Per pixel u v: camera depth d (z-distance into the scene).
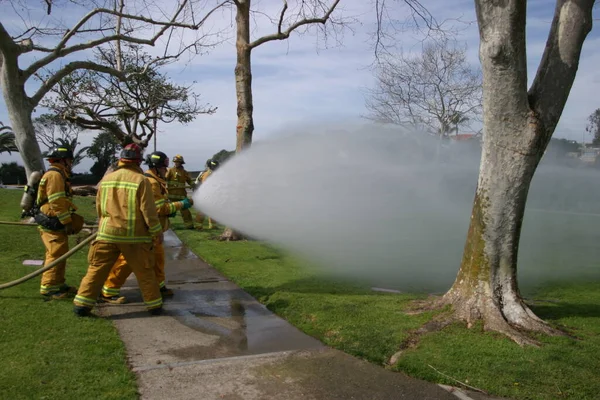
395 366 3.76
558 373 3.55
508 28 4.03
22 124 9.80
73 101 14.97
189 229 11.72
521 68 4.12
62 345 3.95
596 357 3.79
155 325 4.70
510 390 3.37
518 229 4.46
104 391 3.23
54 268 5.17
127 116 15.84
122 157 4.83
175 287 6.24
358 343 4.15
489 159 4.42
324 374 3.67
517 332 4.21
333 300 5.36
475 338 4.13
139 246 4.84
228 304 5.48
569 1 4.21
